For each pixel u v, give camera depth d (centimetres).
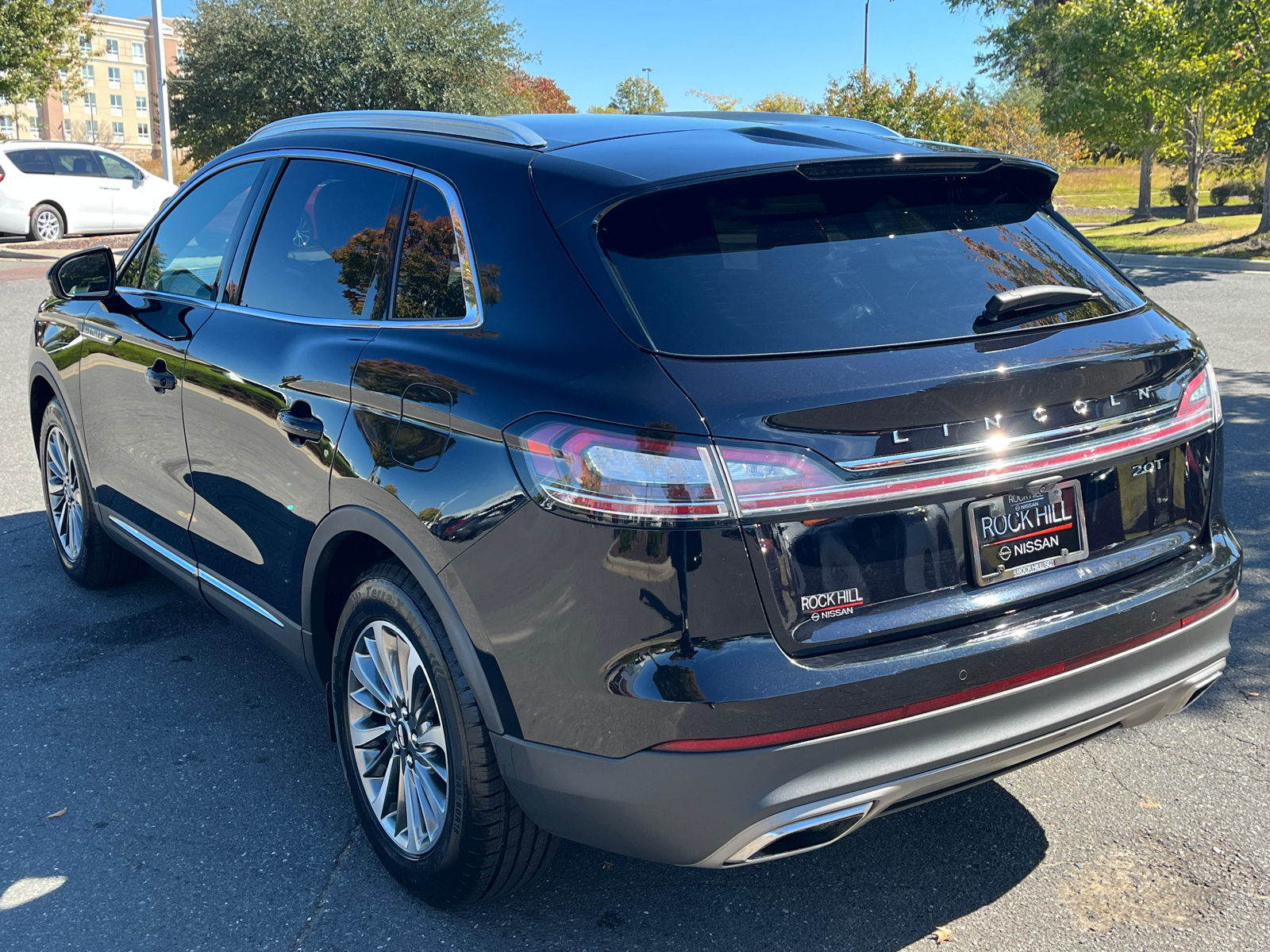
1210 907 265
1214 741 347
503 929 262
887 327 228
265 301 327
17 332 1141
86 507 450
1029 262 262
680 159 251
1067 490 242
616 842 228
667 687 208
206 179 384
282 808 313
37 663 405
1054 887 274
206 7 3075
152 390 368
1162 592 249
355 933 260
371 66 2978
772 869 285
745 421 207
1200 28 1970
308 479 285
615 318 225
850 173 253
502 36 3186
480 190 263
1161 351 256
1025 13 2944
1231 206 3475
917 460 216
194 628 437
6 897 272
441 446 242
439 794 260
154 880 280
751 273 232
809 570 213
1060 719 236
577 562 214
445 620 241
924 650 219
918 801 232
